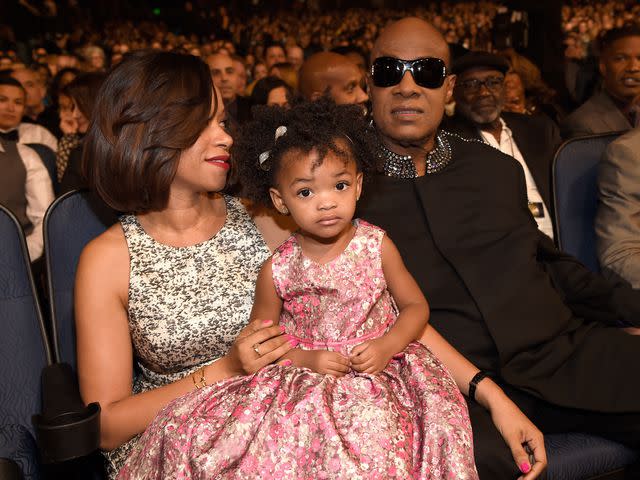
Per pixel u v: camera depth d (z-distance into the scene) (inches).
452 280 85.2
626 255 96.2
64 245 81.9
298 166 66.3
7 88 200.7
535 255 88.6
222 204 80.3
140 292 72.5
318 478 59.1
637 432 76.5
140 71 69.3
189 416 62.9
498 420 72.4
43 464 70.0
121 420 67.2
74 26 700.0
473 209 87.7
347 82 153.9
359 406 61.9
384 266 72.1
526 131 136.5
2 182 149.3
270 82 188.5
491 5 986.7
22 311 78.0
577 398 78.7
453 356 76.4
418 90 85.0
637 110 112.7
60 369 72.7
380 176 89.3
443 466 61.6
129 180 70.1
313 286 69.9
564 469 74.4
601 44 165.0
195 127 69.4
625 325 93.8
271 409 61.3
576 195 105.3
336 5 1163.3
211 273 75.1
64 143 175.0
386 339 67.5
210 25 792.9
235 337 74.8
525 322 82.0
